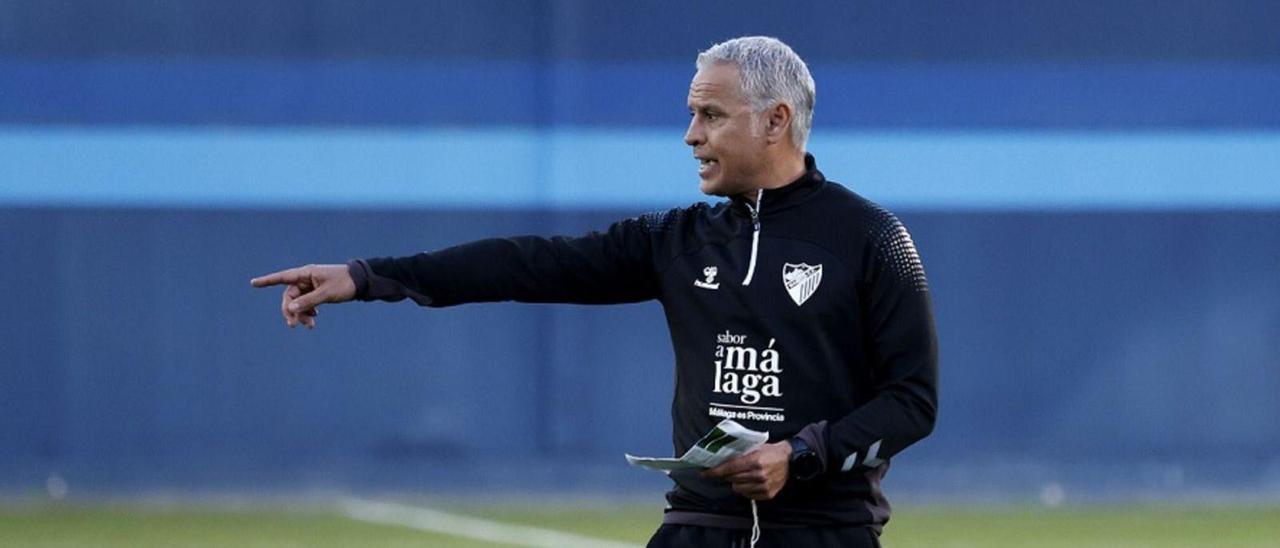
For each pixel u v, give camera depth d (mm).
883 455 14062
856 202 14469
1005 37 42781
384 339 42656
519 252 15266
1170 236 43062
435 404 42719
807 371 14250
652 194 42625
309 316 15016
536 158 42594
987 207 42844
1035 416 43094
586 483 42719
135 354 42281
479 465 42719
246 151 42312
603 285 15328
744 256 14477
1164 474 43062
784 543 14523
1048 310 42969
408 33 42469
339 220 42438
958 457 43125
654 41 42688
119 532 37281
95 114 42156
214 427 42406
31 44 42031
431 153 42500
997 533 37875
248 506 41562
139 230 42250
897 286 14172
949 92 42750
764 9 42594
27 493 41938
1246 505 42500
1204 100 43000
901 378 14156
